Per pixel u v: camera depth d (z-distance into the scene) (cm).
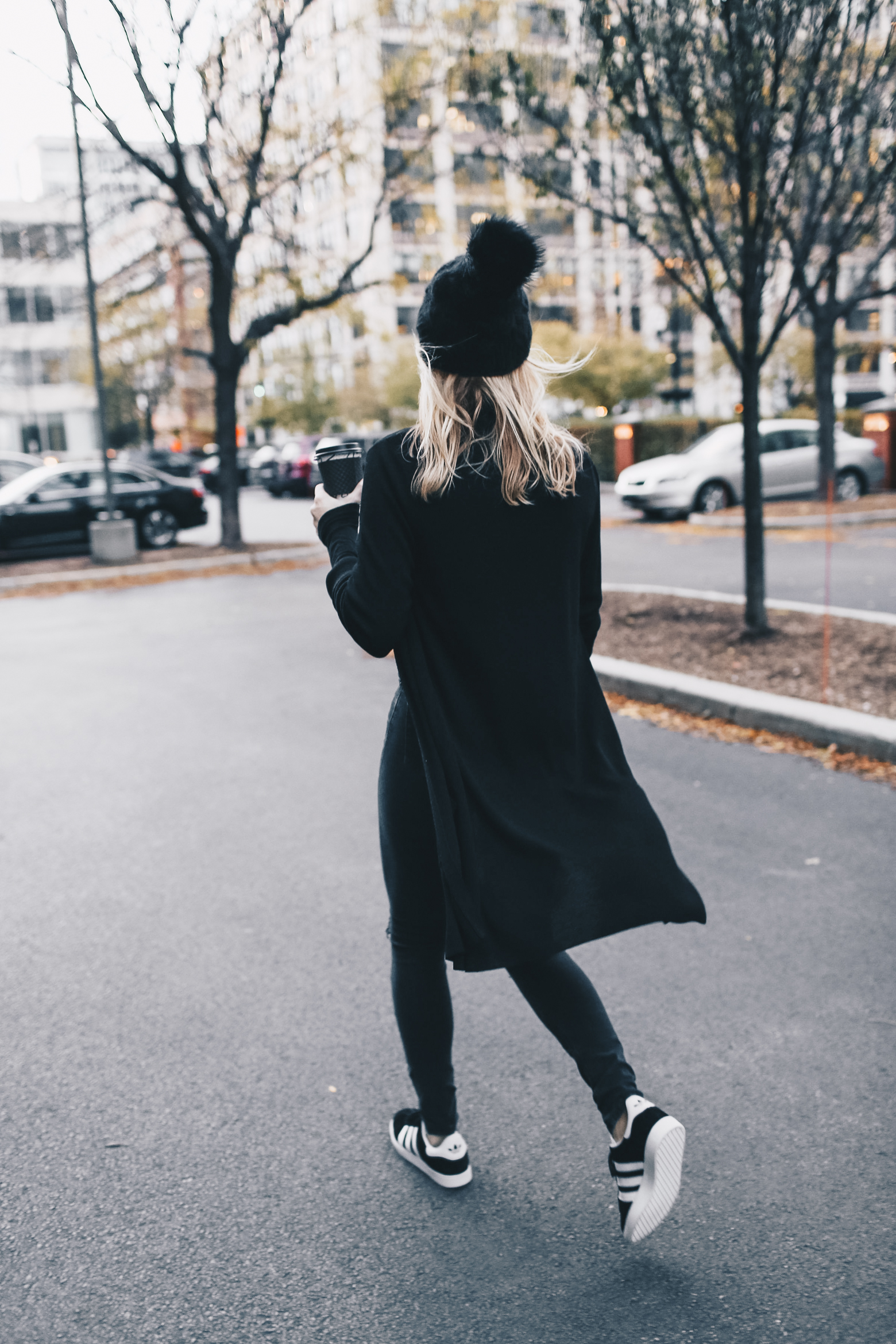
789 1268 200
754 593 725
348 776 531
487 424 180
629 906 189
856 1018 289
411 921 207
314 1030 295
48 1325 192
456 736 182
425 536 177
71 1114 259
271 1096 264
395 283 1536
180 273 2244
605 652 734
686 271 753
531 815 184
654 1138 179
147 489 1828
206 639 941
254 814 478
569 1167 233
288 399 4450
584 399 3397
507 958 180
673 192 718
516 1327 188
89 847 445
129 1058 284
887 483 2023
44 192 1666
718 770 511
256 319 1566
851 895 368
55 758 582
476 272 172
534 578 182
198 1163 238
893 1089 257
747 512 721
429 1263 205
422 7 1326
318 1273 203
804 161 698
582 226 4075
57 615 1134
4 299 4619
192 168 1522
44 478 1784
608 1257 205
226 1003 311
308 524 2134
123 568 1486
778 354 3806
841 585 1048
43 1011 310
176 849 439
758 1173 228
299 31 1373
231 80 1309
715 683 625
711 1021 290
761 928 346
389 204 1489
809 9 591
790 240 697
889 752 505
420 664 181
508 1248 208
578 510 186
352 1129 250
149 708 692
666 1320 188
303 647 885
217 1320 192
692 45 618
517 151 756
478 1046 284
